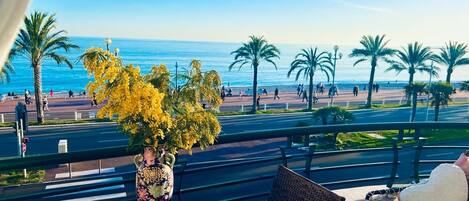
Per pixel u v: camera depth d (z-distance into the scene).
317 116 28.28
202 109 2.72
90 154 2.79
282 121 34.19
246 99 51.12
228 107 41.06
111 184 3.07
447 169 2.16
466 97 58.38
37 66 28.83
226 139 3.27
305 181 2.51
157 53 191.75
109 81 2.30
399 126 4.20
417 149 4.28
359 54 42.62
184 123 2.60
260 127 31.45
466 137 25.73
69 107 40.06
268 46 37.53
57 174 16.56
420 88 35.31
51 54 28.64
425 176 4.40
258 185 15.38
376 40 41.91
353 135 25.72
